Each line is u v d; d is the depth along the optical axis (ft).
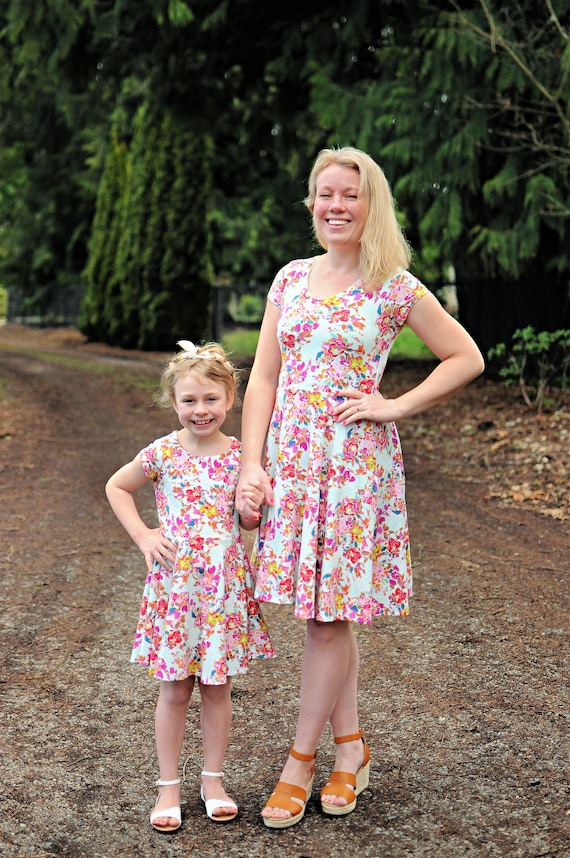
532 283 35.53
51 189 81.25
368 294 8.66
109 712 11.03
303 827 8.62
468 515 19.54
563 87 27.50
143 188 56.34
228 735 9.41
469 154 28.76
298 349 8.77
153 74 37.65
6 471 24.34
